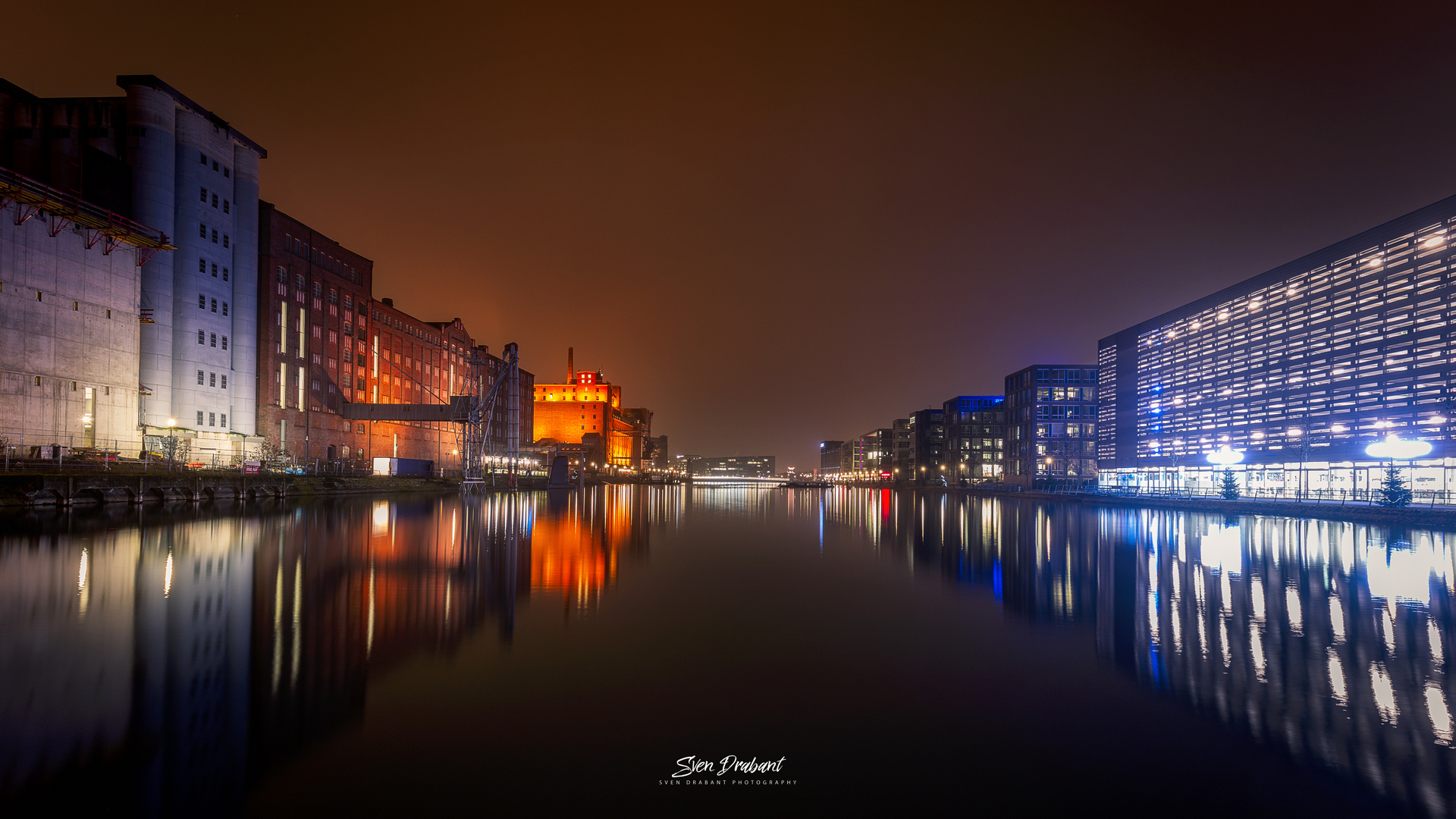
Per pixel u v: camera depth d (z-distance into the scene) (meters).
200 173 64.50
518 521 37.50
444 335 120.81
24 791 5.58
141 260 56.69
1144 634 11.72
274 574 16.69
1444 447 52.62
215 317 65.94
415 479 82.38
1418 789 5.96
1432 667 9.75
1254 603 14.67
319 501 52.53
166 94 61.44
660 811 5.46
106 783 5.75
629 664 9.51
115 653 9.58
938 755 6.62
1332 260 64.75
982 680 9.02
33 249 47.19
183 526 28.80
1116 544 27.86
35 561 18.16
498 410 142.88
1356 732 7.29
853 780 6.07
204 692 8.05
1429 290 54.84
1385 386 58.69
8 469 38.44
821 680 8.94
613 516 45.66
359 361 92.81
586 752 6.55
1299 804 5.70
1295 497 67.12
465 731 7.02
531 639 10.89
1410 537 32.62
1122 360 104.69
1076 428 123.44
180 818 5.19
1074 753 6.70
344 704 7.72
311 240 82.00
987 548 26.25
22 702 7.63
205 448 62.84
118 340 53.72
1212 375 82.56
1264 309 73.75
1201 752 6.76
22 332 46.44
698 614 13.02
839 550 25.36
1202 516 51.00
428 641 10.62
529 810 5.43
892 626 12.17
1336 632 11.92
